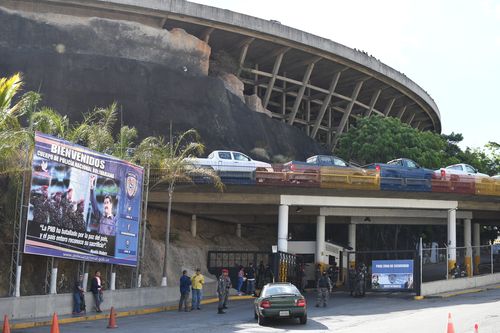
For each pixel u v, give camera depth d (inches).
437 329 686.5
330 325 770.2
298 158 2297.0
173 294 1191.6
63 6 2084.2
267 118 2260.1
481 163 2883.9
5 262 920.9
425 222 1964.8
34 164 864.3
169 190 1247.5
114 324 763.4
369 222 1923.0
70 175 937.5
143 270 1311.5
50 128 995.3
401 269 1316.4
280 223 1518.2
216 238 1780.3
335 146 2974.9
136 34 2098.9
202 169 1255.5
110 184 1042.7
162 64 2037.4
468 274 1507.1
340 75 2874.0
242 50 2516.0
